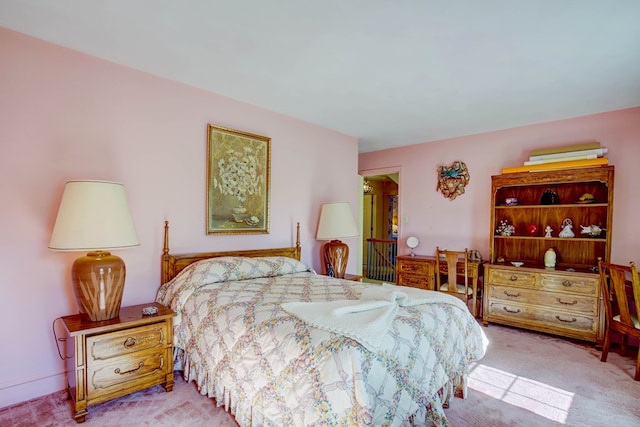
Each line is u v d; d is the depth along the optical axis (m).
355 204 4.59
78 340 1.86
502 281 3.63
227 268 2.62
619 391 2.29
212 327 2.03
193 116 2.88
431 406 1.70
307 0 1.70
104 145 2.39
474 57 2.31
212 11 1.81
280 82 2.78
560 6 1.73
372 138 4.63
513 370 2.60
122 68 2.48
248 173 3.28
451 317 1.99
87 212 1.91
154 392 2.18
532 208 3.90
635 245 3.26
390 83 2.77
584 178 3.25
